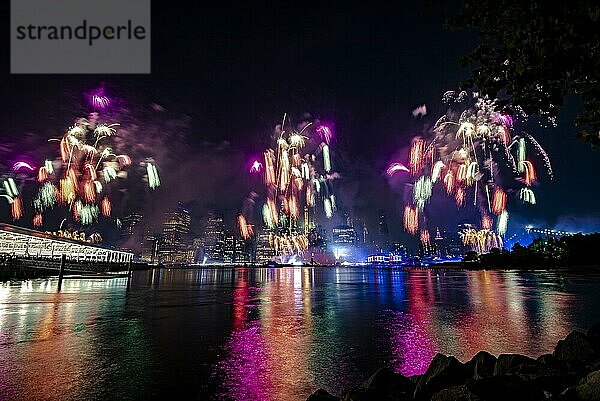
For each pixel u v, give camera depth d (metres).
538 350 16.72
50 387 12.22
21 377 13.16
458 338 19.25
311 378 13.16
